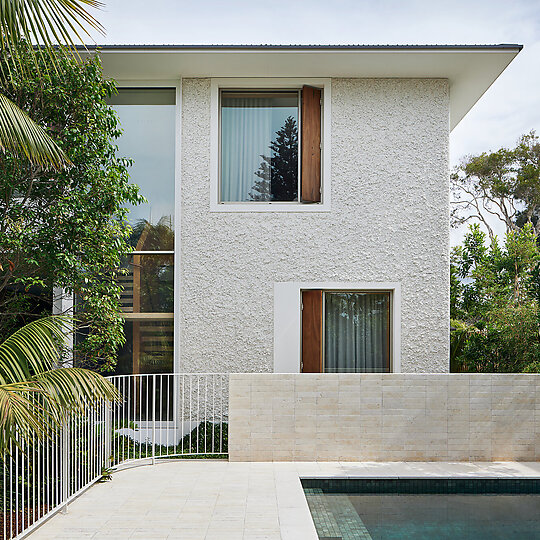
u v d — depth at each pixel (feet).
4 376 17.72
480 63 30.78
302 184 32.24
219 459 27.37
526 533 18.89
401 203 32.19
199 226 32.12
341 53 29.73
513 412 27.12
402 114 32.55
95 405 22.71
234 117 33.32
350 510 21.31
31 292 30.53
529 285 37.96
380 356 32.32
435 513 21.03
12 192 25.03
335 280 31.91
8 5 15.69
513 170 84.58
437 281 31.94
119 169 26.50
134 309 32.30
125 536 17.34
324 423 27.02
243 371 31.65
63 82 24.63
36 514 19.49
